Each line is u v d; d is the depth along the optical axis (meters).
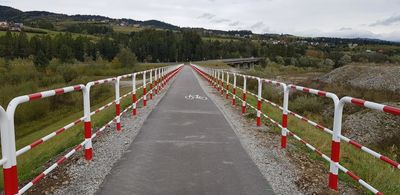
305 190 4.93
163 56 142.38
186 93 18.81
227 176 5.37
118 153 6.52
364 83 30.88
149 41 140.25
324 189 4.98
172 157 6.30
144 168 5.66
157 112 11.60
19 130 25.33
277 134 8.80
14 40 87.62
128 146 7.04
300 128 10.82
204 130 8.77
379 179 5.82
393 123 17.14
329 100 23.66
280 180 5.29
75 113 29.17
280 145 7.54
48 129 23.62
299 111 22.70
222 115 11.35
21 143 20.78
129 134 8.16
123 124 9.48
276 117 12.02
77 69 59.69
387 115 18.05
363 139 16.45
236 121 10.33
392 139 15.54
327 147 8.08
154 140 7.57
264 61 119.75
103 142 7.39
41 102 28.69
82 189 4.76
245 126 9.58
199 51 158.88
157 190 4.75
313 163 6.38
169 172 5.48
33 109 27.81
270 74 53.06
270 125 10.00
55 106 31.64
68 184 4.95
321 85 31.98
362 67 34.88
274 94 25.75
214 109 12.73
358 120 18.55
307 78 43.34
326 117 20.58
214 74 24.08
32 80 41.75
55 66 55.28
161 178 5.21
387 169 6.86
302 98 23.75
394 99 23.59
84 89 5.80
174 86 23.80
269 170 5.73
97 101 29.47
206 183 5.05
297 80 40.97
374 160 7.87
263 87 27.89
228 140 7.75
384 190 5.32
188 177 5.28
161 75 21.41
